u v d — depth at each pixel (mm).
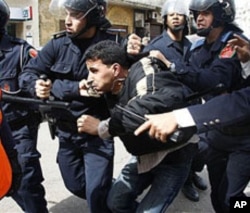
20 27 13336
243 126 2766
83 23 2889
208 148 3035
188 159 2535
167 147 2354
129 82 2379
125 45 2799
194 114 1596
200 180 4516
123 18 17219
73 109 2984
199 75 2646
